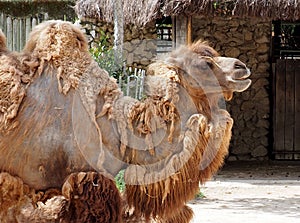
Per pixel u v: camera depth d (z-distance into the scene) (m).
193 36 18.27
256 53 18.45
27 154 5.41
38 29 5.66
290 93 18.48
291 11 13.67
